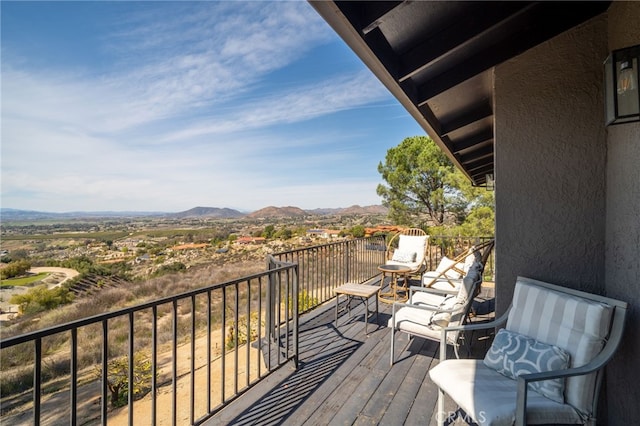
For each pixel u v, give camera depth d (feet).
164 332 22.67
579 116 7.04
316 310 15.34
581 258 7.04
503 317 7.32
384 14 5.01
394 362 9.77
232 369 13.06
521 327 6.71
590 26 6.91
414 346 10.96
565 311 6.05
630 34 5.72
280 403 7.70
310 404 7.65
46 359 17.94
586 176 6.99
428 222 40.50
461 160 18.25
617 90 5.49
